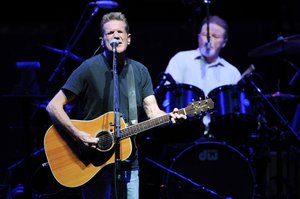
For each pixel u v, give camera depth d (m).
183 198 14.37
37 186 12.84
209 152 14.27
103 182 10.67
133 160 10.64
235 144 14.96
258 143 15.94
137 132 10.59
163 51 21.06
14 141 19.61
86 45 19.91
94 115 10.71
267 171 18.08
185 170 14.29
